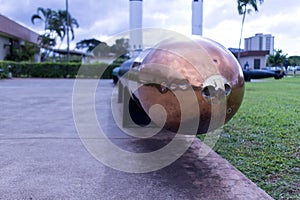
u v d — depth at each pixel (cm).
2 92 938
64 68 2016
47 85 1266
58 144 324
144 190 210
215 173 242
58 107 600
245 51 2384
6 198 197
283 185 216
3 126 415
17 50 2448
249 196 200
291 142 329
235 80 245
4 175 235
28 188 212
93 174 239
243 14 1888
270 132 374
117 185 218
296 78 1847
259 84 1328
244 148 310
